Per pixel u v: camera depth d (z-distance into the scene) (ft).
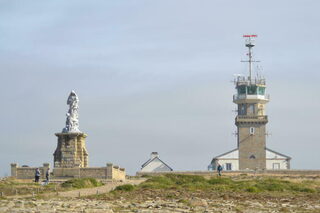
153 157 650.02
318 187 390.01
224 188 360.69
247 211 248.93
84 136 423.23
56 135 419.74
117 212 237.25
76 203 258.57
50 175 409.69
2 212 226.99
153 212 238.48
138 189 340.39
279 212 248.32
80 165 416.05
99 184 369.30
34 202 259.39
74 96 424.87
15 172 411.13
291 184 395.96
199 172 559.79
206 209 252.83
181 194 319.47
